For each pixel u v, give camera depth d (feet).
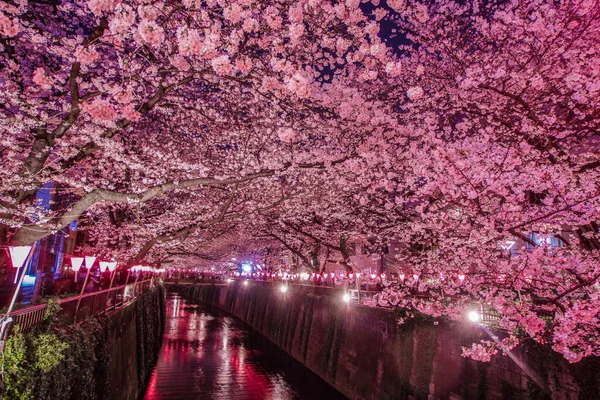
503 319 36.63
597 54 34.04
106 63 45.39
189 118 63.77
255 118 62.69
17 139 41.47
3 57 35.09
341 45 28.63
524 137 32.07
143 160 61.16
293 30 24.26
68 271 97.50
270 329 138.82
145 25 19.79
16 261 22.91
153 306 103.60
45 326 27.17
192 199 84.89
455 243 50.21
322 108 57.41
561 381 37.60
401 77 58.90
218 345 126.11
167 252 96.32
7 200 32.24
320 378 90.94
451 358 52.75
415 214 75.72
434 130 52.16
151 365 90.68
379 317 72.08
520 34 38.58
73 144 44.04
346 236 95.91
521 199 35.40
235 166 62.54
